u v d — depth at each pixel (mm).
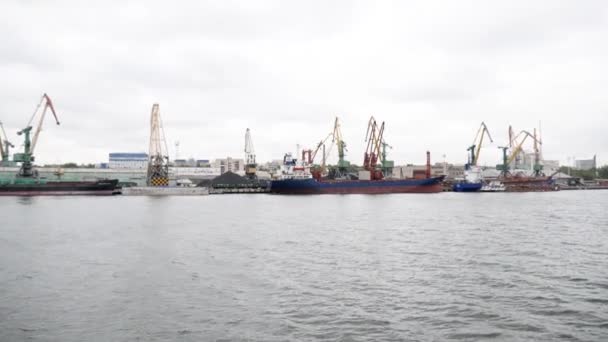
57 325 21500
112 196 155125
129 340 19672
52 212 81875
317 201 120750
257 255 38312
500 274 31312
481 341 19516
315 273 31641
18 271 32406
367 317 22406
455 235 50594
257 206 100625
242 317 22469
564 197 149625
